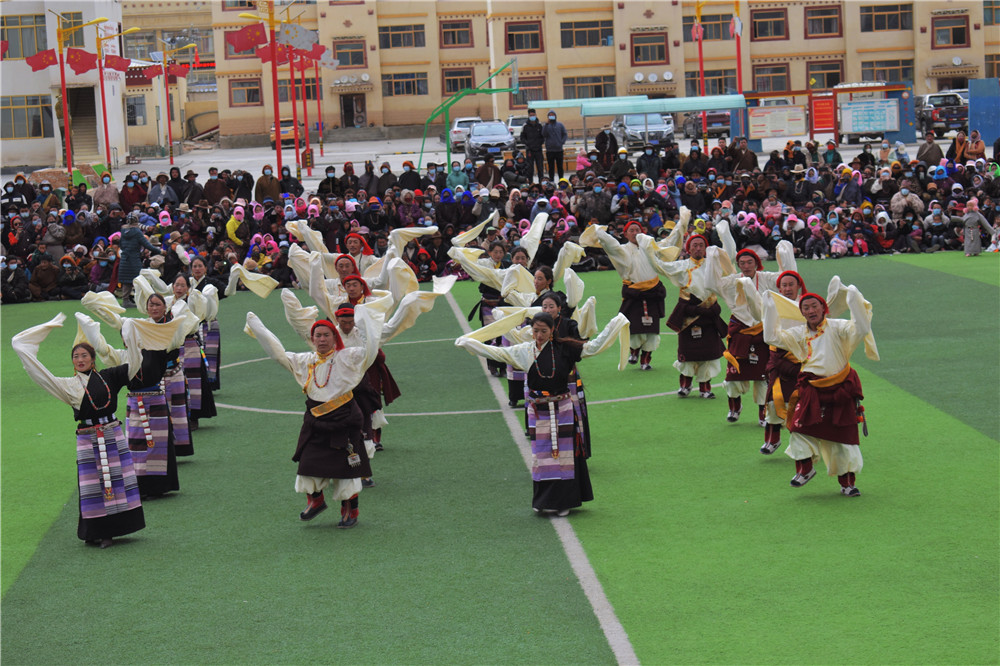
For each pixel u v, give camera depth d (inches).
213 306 532.7
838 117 1745.8
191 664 277.0
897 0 2504.9
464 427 515.2
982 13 2502.5
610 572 328.2
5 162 2108.8
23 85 2089.1
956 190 1052.5
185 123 3009.4
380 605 309.4
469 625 293.7
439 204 1032.8
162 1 3287.4
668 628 287.9
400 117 2610.7
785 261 472.1
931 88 2519.7
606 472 435.8
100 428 363.6
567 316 415.8
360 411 376.2
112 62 1604.3
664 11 2449.6
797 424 388.8
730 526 365.1
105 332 831.7
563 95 2472.9
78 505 419.2
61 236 1007.0
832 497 392.5
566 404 377.7
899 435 471.5
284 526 383.9
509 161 1288.1
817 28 2519.7
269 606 311.7
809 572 322.3
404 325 398.0
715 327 536.4
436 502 404.2
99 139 2127.2
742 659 269.3
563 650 276.8
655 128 1891.0
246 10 2571.4
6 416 580.7
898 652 269.7
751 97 1750.7
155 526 388.2
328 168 1128.8
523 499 403.9
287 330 809.5
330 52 2546.8
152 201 1129.4
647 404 546.9
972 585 308.7
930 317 733.9
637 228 602.5
